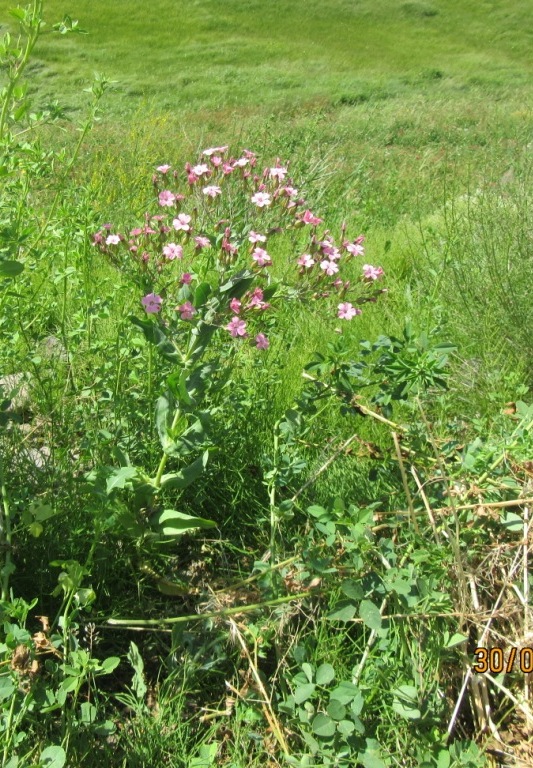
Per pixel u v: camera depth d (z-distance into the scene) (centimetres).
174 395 246
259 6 3556
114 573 268
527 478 262
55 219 345
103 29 3056
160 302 261
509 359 401
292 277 336
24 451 305
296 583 245
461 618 225
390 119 1587
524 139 724
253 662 235
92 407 308
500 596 235
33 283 396
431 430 301
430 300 406
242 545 290
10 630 200
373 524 261
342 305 292
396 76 2628
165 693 233
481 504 244
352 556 235
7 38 263
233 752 219
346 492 298
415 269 524
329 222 679
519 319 423
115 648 254
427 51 3219
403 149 1352
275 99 2152
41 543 262
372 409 316
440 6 3822
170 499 298
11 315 313
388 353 277
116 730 225
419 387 272
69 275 341
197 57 2836
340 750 203
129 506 270
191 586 276
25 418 349
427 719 210
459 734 224
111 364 308
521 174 571
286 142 853
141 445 295
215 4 3516
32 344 350
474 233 519
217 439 303
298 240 331
